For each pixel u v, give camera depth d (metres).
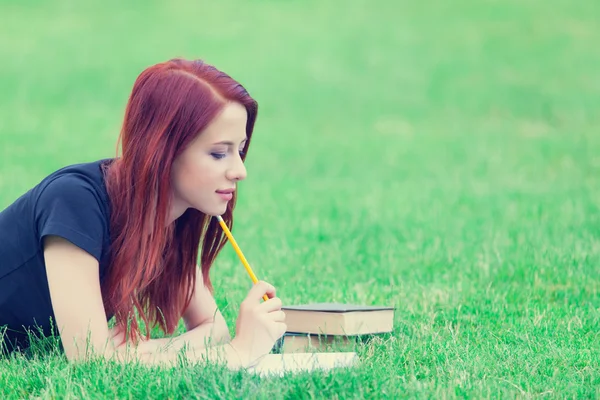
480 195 13.64
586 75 29.19
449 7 35.62
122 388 4.34
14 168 16.77
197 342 5.17
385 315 5.65
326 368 4.52
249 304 4.79
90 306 4.66
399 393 4.29
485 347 5.42
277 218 11.79
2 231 4.99
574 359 5.21
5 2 35.66
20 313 5.08
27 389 4.52
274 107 26.62
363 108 26.77
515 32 33.09
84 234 4.67
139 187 4.72
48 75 28.28
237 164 4.76
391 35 32.97
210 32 33.38
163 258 5.25
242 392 4.12
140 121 4.71
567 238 9.65
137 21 34.19
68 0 36.16
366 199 13.53
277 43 32.31
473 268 8.26
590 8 35.19
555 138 21.42
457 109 26.66
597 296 7.27
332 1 36.59
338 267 8.52
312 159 18.84
